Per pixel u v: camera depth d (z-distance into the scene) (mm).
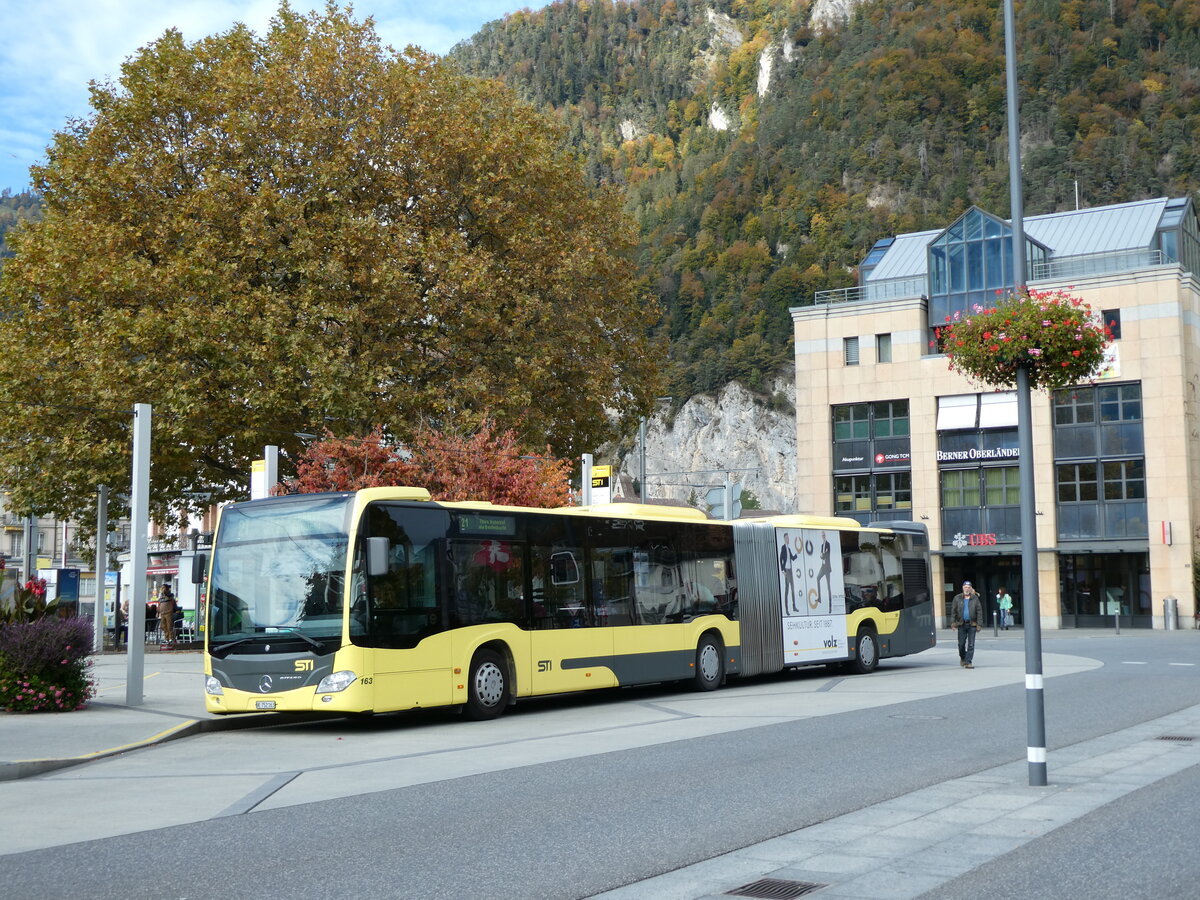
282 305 34781
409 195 38188
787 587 26578
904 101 194250
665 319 175375
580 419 41031
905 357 66062
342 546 17359
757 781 11508
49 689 18594
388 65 39156
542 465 33188
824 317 68125
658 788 11180
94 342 34344
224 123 36500
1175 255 65188
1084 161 171250
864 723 16781
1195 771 11672
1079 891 6910
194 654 36719
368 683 17031
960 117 193125
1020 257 12516
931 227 172875
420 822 9633
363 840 8906
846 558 28656
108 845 8914
